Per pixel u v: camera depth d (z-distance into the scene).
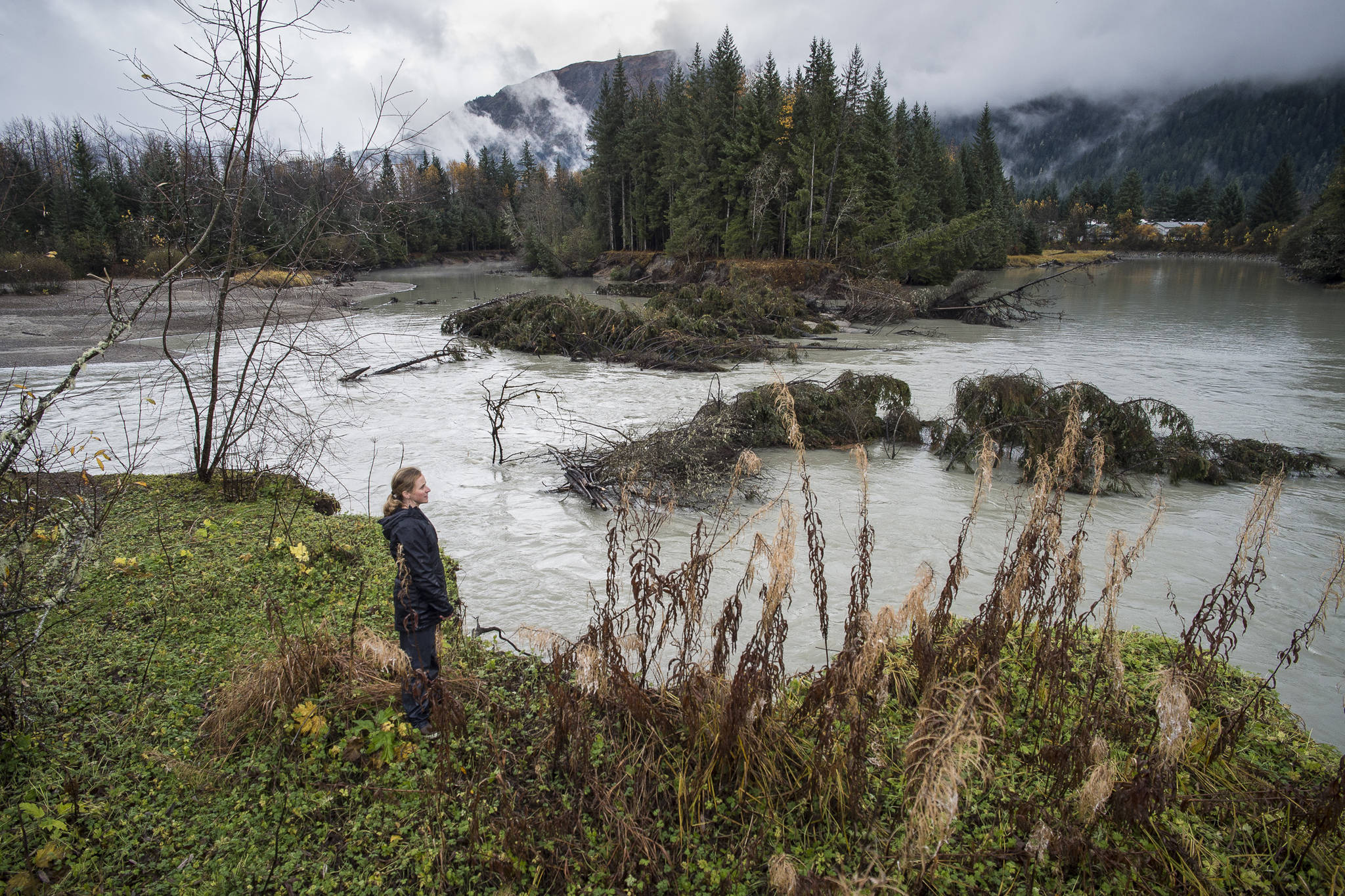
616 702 4.17
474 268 87.19
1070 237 142.75
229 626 5.67
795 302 37.50
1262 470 11.55
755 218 56.78
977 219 51.84
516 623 6.62
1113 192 173.62
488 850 3.46
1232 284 60.84
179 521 8.06
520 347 25.80
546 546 8.55
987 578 7.77
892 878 2.93
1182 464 11.40
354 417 15.27
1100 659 4.26
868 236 53.47
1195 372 20.88
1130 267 91.56
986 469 4.69
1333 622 6.90
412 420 15.07
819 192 56.41
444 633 5.71
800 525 9.38
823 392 14.02
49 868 3.33
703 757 3.89
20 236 38.12
